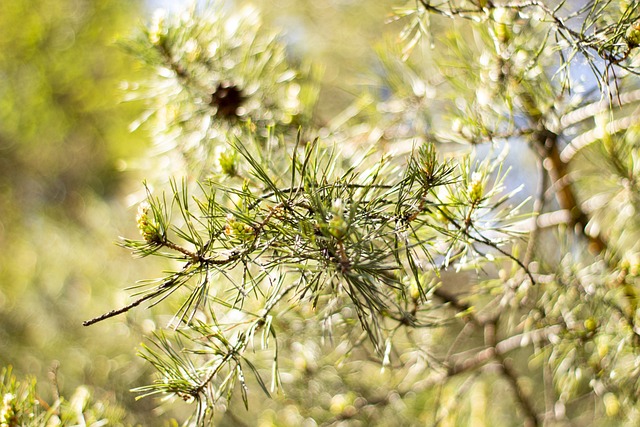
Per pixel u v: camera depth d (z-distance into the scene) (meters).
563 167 1.17
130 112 2.51
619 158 1.08
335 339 1.26
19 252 2.33
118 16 2.55
